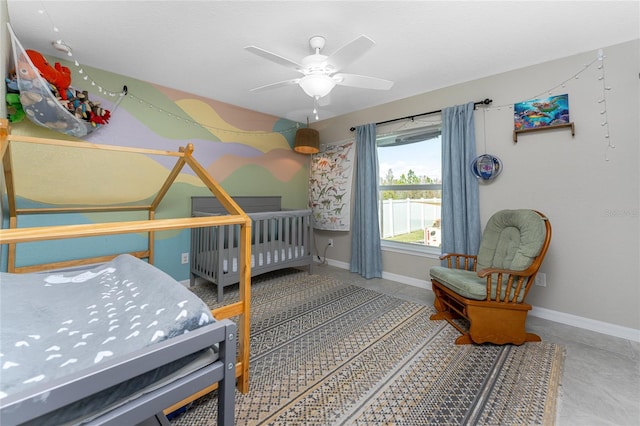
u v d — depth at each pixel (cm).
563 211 227
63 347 75
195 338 71
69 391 53
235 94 316
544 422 125
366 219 348
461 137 273
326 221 411
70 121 214
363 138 359
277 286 313
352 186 381
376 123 350
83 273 138
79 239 243
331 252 417
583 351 183
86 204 248
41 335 82
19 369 65
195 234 300
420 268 318
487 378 155
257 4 167
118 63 241
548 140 234
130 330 79
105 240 257
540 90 237
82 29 192
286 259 330
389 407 133
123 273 131
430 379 154
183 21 183
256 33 197
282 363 168
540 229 192
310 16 178
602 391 144
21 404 48
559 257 229
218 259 261
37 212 202
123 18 180
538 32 193
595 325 214
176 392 69
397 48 215
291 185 427
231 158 351
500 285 187
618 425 123
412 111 318
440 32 194
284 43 209
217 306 254
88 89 245
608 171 209
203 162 325
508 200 254
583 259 219
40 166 226
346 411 131
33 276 128
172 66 248
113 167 262
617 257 206
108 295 109
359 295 286
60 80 201
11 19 180
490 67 247
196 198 314
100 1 164
